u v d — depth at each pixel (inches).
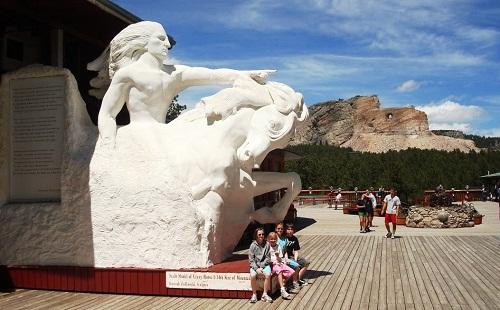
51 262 349.1
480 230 780.0
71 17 421.7
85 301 311.7
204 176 357.1
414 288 341.7
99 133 360.8
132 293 328.2
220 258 361.1
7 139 371.6
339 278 381.1
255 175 407.8
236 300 309.1
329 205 1609.3
